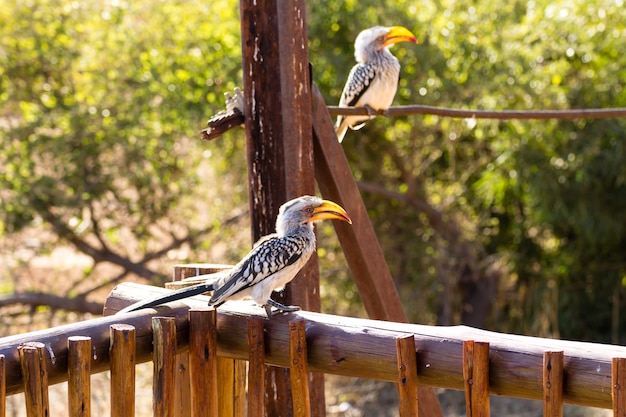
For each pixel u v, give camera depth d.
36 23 14.13
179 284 4.70
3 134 13.76
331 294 14.38
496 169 14.16
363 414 12.28
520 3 14.83
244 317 4.28
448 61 13.60
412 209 14.92
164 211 14.28
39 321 14.78
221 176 14.66
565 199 13.88
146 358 4.05
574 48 13.30
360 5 13.25
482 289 14.94
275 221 5.22
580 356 3.40
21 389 3.57
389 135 13.92
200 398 4.15
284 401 5.17
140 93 13.80
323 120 5.37
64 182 13.88
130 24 14.25
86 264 16.28
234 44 13.59
